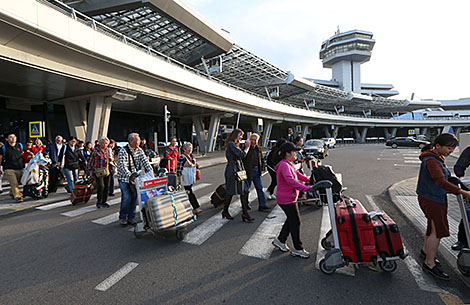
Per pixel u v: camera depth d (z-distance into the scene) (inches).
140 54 631.8
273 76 1681.8
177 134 1539.1
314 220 209.0
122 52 578.2
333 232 125.1
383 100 3218.5
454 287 114.3
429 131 3769.7
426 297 107.3
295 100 2659.9
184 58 1336.1
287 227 151.3
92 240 174.2
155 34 1044.5
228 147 207.5
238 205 262.2
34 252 155.5
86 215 232.5
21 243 169.6
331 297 108.0
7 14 369.7
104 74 600.1
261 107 1427.2
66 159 313.6
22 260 145.1
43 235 183.8
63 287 118.0
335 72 4591.5
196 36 1037.8
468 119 3587.6
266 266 135.4
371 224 122.3
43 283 121.5
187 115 1408.7
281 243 151.5
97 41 516.7
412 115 3535.9
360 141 3068.4
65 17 453.7
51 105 820.6
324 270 126.0
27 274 129.9
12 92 676.7
